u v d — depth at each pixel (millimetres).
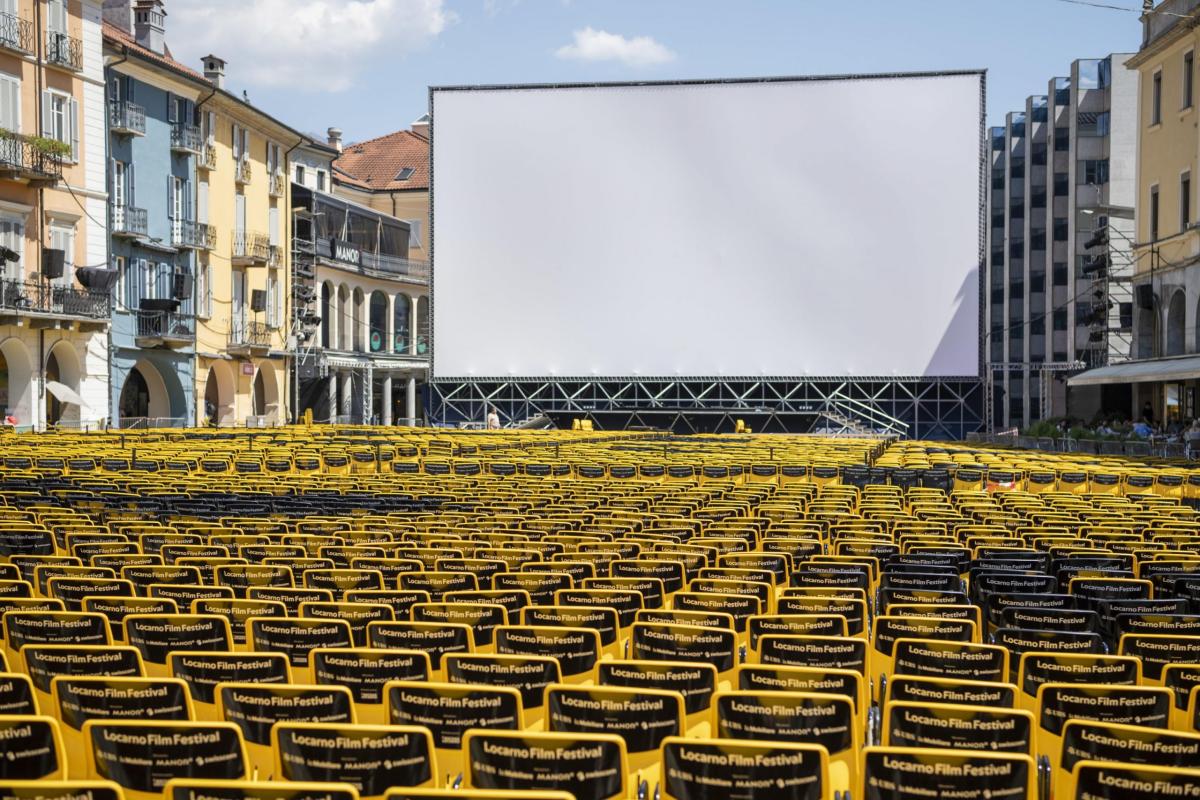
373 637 5848
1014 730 4137
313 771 3875
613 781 3727
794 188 41719
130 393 40031
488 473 20125
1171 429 34750
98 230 35188
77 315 32469
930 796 3639
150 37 42438
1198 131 34844
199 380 42125
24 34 31750
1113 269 46312
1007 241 63500
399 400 63250
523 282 43125
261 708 4457
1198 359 33250
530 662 4953
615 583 7453
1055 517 11656
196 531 10047
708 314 42344
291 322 50031
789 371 42125
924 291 41406
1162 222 37781
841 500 13273
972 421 42281
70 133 33781
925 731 4211
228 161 44500
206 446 23547
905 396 42969
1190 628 6438
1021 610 6566
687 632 5703
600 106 42312
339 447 23516
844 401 42562
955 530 10445
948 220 41188
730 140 41844
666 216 42312
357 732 3838
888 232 41406
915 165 41188
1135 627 6473
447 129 43031
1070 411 49781
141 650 5957
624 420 45562
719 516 11906
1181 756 3877
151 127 38875
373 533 9766
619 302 42750
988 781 3607
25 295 31281
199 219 42188
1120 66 52844
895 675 4992
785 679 4766
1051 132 57156
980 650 5387
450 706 4453
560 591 6965
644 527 10664
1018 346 62594
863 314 41688
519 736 3734
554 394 44125
